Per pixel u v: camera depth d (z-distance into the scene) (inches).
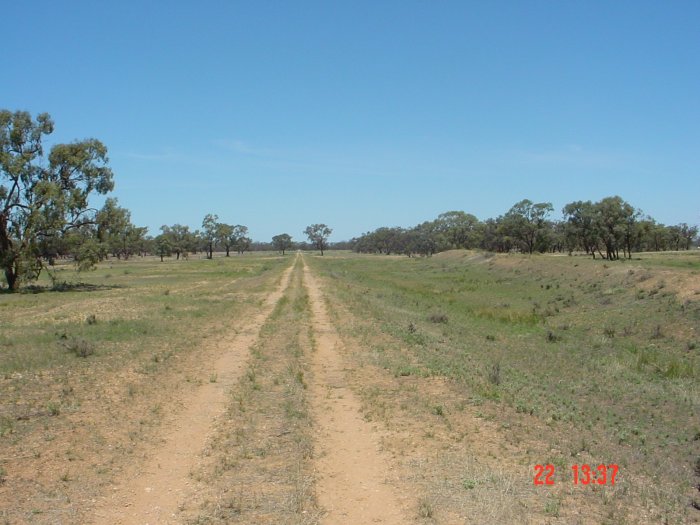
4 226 1765.5
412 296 1642.5
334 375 560.1
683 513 270.5
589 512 263.6
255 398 470.3
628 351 802.8
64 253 1951.3
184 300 1359.5
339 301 1332.4
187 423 402.3
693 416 483.5
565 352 791.1
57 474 307.4
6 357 634.2
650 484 312.3
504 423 406.9
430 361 627.2
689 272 1163.9
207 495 281.3
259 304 1283.2
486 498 274.7
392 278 2485.2
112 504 271.0
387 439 366.0
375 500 274.2
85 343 660.7
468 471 311.0
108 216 1932.8
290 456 335.3
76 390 492.4
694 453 386.0
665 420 472.7
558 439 382.0
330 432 381.7
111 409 435.8
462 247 5516.7
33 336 776.3
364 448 349.7
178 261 5162.4
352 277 2556.6
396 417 418.0
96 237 1968.5
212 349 706.8
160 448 350.6
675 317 921.5
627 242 3169.3
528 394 507.5
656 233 4220.0
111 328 858.8
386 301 1417.3
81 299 1419.8
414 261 4242.1
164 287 1871.3
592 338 904.3
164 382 527.8
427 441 363.3
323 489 288.2
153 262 4936.0
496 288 1808.6
